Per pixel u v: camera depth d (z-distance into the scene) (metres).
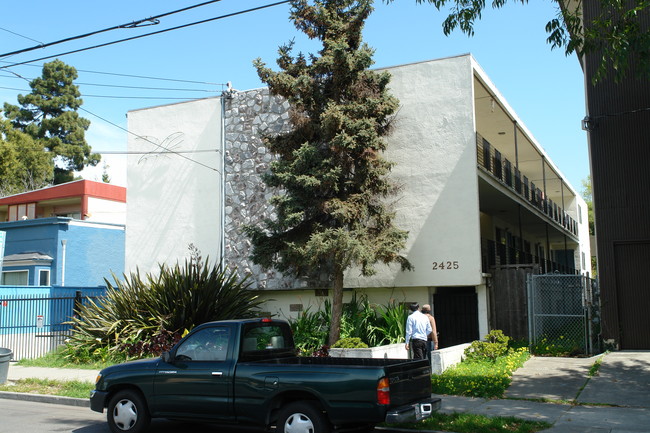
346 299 18.23
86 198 32.28
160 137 21.75
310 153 15.26
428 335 13.41
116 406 8.88
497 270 17.88
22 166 49.69
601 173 15.36
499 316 17.58
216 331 8.53
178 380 8.43
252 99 20.34
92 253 29.67
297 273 16.61
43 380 13.71
